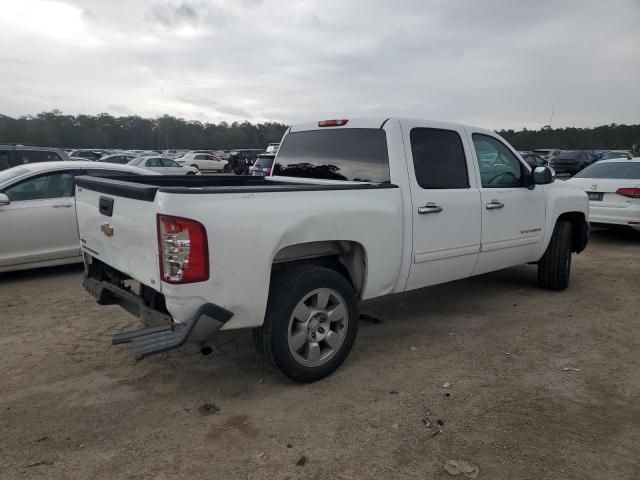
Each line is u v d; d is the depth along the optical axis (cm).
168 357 423
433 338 471
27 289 619
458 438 309
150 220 312
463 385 378
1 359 417
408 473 276
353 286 413
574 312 547
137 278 341
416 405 348
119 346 445
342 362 396
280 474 275
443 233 455
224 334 473
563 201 599
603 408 346
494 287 643
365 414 336
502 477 274
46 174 672
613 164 1001
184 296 306
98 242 394
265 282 335
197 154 3878
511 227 530
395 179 422
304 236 353
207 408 342
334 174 474
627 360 425
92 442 302
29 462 282
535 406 348
